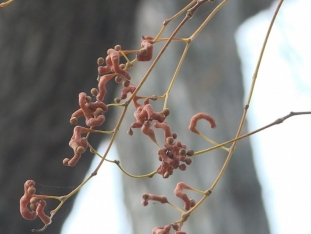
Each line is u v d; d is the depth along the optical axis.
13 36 2.17
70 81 2.18
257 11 3.94
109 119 2.25
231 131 3.23
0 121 2.17
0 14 2.16
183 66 3.37
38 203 1.57
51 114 2.18
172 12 3.31
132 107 3.50
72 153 2.21
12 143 2.17
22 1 2.15
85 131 1.57
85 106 1.56
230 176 3.13
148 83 3.37
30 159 2.18
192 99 3.28
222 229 3.04
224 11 3.69
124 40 2.21
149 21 3.34
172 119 3.24
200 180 3.11
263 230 3.13
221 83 3.39
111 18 2.18
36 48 2.17
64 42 2.17
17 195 2.18
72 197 2.23
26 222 2.19
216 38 3.55
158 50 3.36
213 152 3.15
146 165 3.48
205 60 3.45
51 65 2.18
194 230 3.08
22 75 2.17
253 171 3.21
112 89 2.20
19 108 2.17
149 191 3.39
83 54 2.18
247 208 3.12
